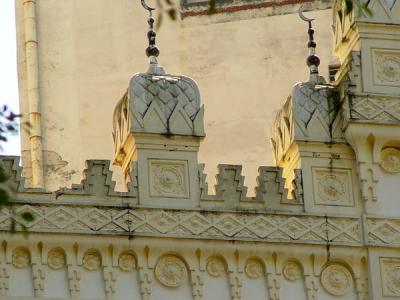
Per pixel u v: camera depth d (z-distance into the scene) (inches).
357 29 2297.0
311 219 2239.2
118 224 2197.3
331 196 2255.2
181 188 2222.0
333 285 2229.3
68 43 2706.7
